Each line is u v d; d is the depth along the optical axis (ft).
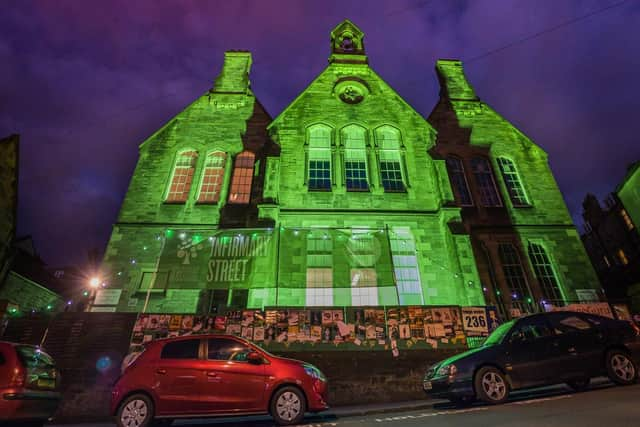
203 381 21.30
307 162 52.44
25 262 64.44
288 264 42.50
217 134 57.26
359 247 42.98
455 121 60.59
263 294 41.57
